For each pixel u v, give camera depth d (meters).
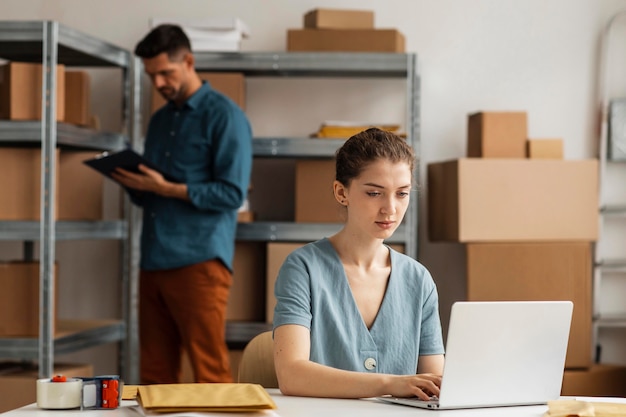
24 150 3.73
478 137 4.11
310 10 4.37
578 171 4.02
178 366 3.87
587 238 4.02
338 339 2.00
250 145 3.80
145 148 3.87
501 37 4.43
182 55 3.71
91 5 4.50
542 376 1.77
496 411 1.70
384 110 4.44
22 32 3.62
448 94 4.43
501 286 3.97
